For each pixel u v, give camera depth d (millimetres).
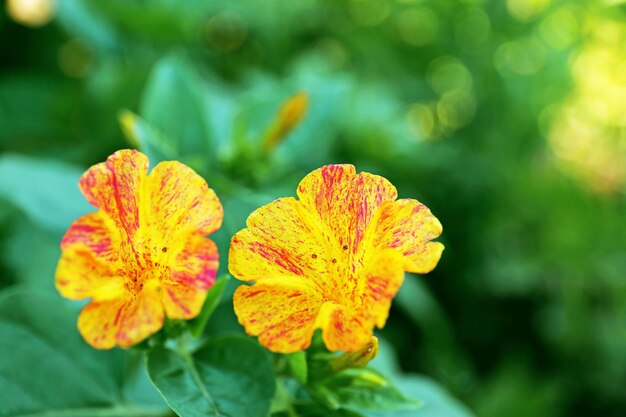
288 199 192
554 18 508
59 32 429
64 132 363
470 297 449
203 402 200
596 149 495
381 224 190
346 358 209
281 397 215
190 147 273
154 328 179
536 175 461
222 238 229
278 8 490
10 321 217
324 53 526
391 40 520
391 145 417
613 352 444
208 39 490
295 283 190
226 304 280
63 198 258
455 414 255
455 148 488
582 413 446
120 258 189
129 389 224
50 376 217
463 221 453
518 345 452
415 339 416
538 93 489
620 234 455
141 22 368
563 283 448
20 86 372
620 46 491
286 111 272
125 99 354
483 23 504
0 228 282
